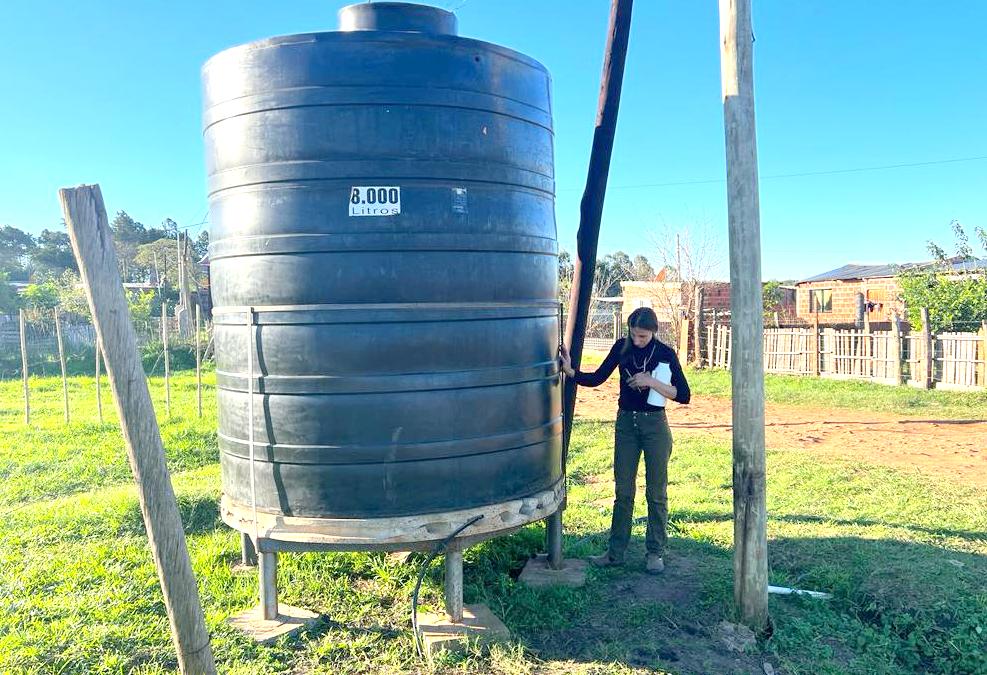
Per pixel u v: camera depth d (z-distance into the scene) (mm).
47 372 22703
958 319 17375
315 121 3699
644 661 3811
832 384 17391
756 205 3891
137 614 4238
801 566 5020
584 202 4984
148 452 2480
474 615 4164
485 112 3904
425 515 3818
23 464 8609
